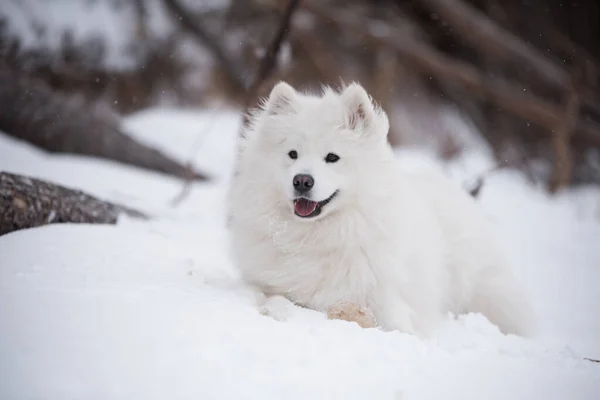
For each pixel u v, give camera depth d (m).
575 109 17.11
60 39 15.85
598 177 20.14
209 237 6.20
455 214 5.26
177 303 3.32
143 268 4.18
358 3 19.56
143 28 17.33
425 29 20.55
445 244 5.09
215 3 17.97
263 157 4.45
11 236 4.43
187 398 2.37
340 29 18.28
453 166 15.37
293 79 18.45
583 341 5.06
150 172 11.21
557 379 3.03
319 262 4.23
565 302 6.41
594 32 22.30
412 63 19.09
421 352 3.23
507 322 5.27
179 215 7.62
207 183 11.56
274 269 4.28
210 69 18.44
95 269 3.93
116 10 17.00
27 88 10.77
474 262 5.22
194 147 12.14
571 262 8.34
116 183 9.14
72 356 2.51
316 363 2.84
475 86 17.78
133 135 11.78
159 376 2.48
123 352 2.61
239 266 4.44
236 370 2.63
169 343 2.75
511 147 20.33
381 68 17.72
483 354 3.43
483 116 21.89
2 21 15.06
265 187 4.37
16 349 2.49
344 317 3.79
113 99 17.17
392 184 4.39
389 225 4.27
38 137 10.42
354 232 4.19
